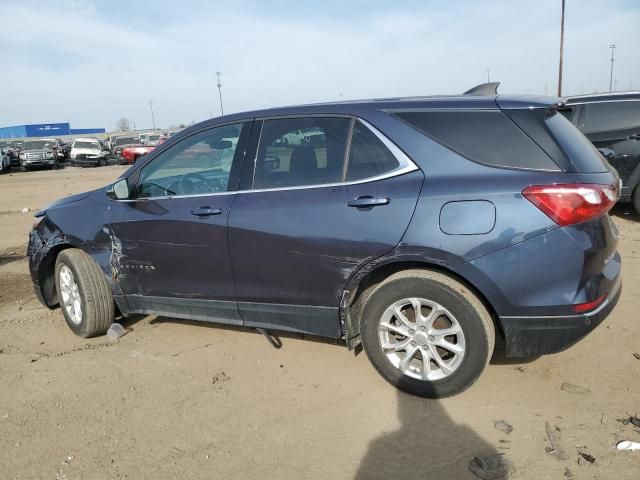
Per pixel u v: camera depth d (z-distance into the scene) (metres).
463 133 3.06
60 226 4.49
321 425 3.04
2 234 9.75
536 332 2.92
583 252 2.79
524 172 2.87
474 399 3.21
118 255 4.20
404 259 3.05
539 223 2.80
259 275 3.55
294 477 2.62
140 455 2.84
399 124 3.20
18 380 3.75
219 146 3.81
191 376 3.70
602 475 2.51
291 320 3.55
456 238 2.91
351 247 3.18
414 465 2.66
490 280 2.88
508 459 2.66
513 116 2.99
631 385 3.28
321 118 3.46
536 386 3.32
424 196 3.00
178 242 3.84
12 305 5.52
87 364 3.96
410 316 3.26
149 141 42.09
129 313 4.38
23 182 21.67
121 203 4.18
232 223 3.56
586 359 3.63
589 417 2.97
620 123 7.87
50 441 2.99
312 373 3.65
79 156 31.95
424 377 3.19
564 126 3.12
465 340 3.02
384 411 3.14
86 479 2.67
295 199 3.39
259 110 3.73
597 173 2.90
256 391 3.45
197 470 2.70
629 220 7.95
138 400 3.40
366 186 3.19
